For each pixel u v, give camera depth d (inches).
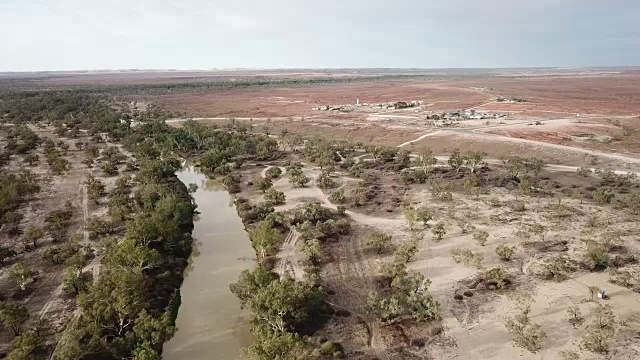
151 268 2390.5
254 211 3304.6
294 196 3750.0
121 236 2837.1
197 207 3666.3
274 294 1919.3
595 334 1765.5
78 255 2402.8
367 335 1881.2
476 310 2028.8
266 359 1596.9
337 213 3275.1
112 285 1987.0
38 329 1828.2
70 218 3181.6
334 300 2150.6
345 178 4286.4
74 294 2188.7
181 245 2682.1
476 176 4067.4
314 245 2541.8
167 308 2095.2
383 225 3075.8
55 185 4005.9
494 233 2866.6
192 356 1790.1
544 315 1966.0
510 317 1959.9
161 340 1755.7
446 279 2310.5
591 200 3430.1
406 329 1911.9
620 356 1678.2
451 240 2780.5
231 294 2283.5
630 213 3139.8
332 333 1895.9
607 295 2098.9
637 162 4436.5
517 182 3902.6
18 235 2869.1
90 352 1668.3
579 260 2465.6
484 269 2395.4
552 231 2871.6
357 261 2551.7
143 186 3715.6
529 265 2436.0
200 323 2025.1
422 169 4320.9
